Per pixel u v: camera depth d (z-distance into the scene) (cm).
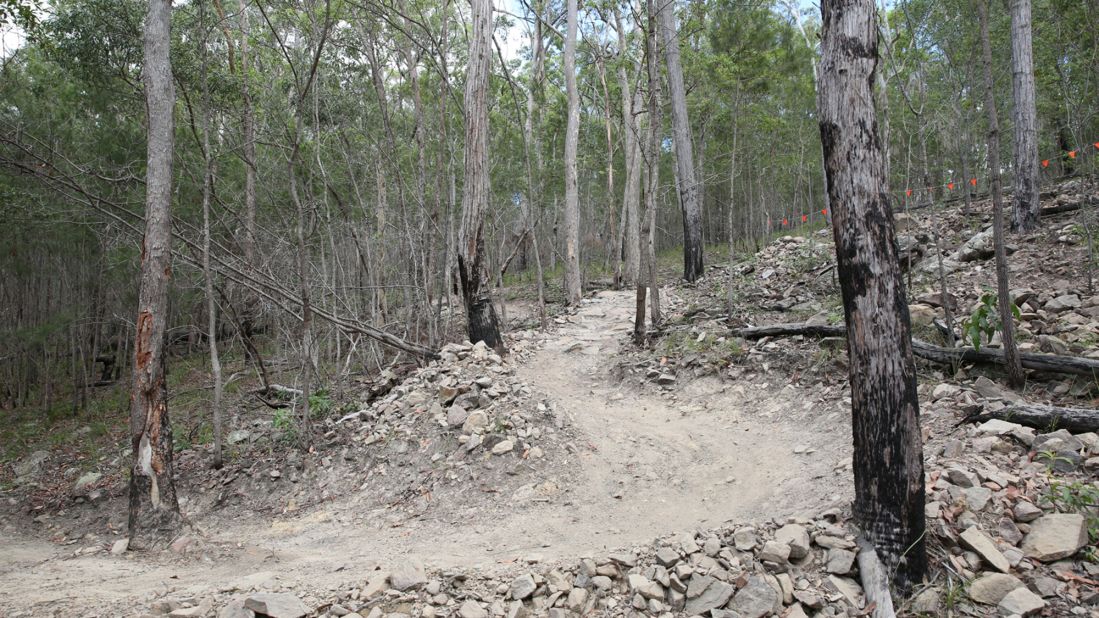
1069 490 415
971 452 495
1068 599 361
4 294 1402
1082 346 614
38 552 677
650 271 1034
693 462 648
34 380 1562
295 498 728
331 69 1202
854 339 399
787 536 416
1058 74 1038
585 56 1794
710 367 848
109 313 1375
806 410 696
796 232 2000
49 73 1167
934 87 1087
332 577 454
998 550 394
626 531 524
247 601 379
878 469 391
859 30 384
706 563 406
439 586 411
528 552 493
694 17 1162
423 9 1231
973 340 628
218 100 1032
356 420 848
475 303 1016
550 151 2498
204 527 691
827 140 401
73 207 1098
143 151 1198
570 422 746
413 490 673
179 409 1188
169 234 638
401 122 1600
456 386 809
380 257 1420
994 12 1098
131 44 945
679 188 1620
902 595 376
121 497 815
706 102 1342
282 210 1237
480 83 995
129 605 411
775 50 1131
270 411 1077
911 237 1084
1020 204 972
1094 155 988
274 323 1308
